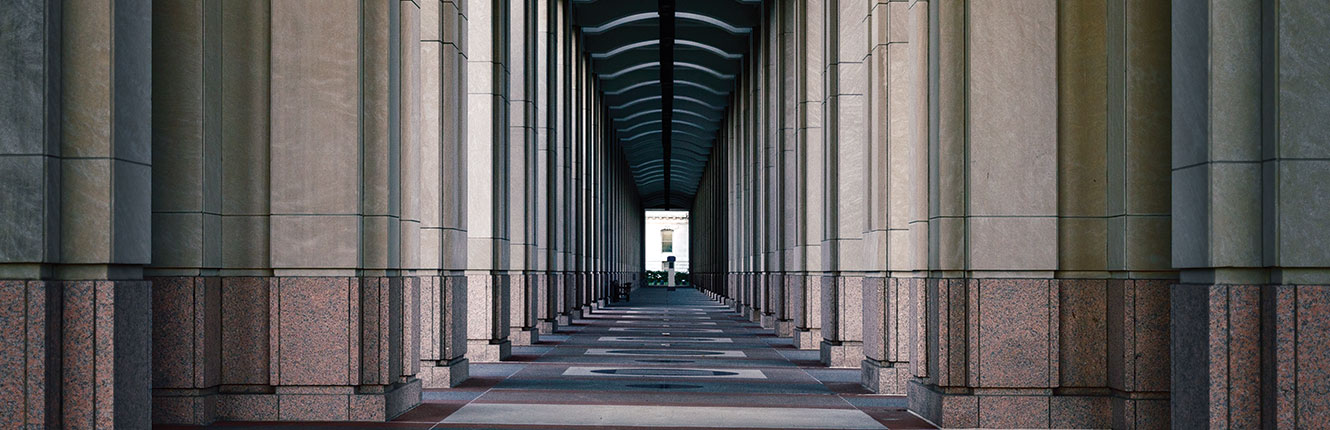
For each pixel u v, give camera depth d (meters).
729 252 51.31
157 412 10.75
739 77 46.72
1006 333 11.05
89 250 7.38
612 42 43.81
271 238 11.19
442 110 15.16
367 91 11.46
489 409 12.53
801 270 23.59
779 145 27.52
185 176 10.78
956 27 11.28
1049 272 11.06
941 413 11.12
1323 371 6.88
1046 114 11.12
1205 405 7.23
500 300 19.91
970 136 11.12
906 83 14.65
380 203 11.45
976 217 11.09
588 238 44.34
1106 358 11.05
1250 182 7.21
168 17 10.78
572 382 15.80
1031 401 11.04
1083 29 11.16
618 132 66.94
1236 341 7.11
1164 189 10.56
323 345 11.17
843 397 14.11
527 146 24.50
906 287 14.59
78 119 7.41
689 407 12.88
